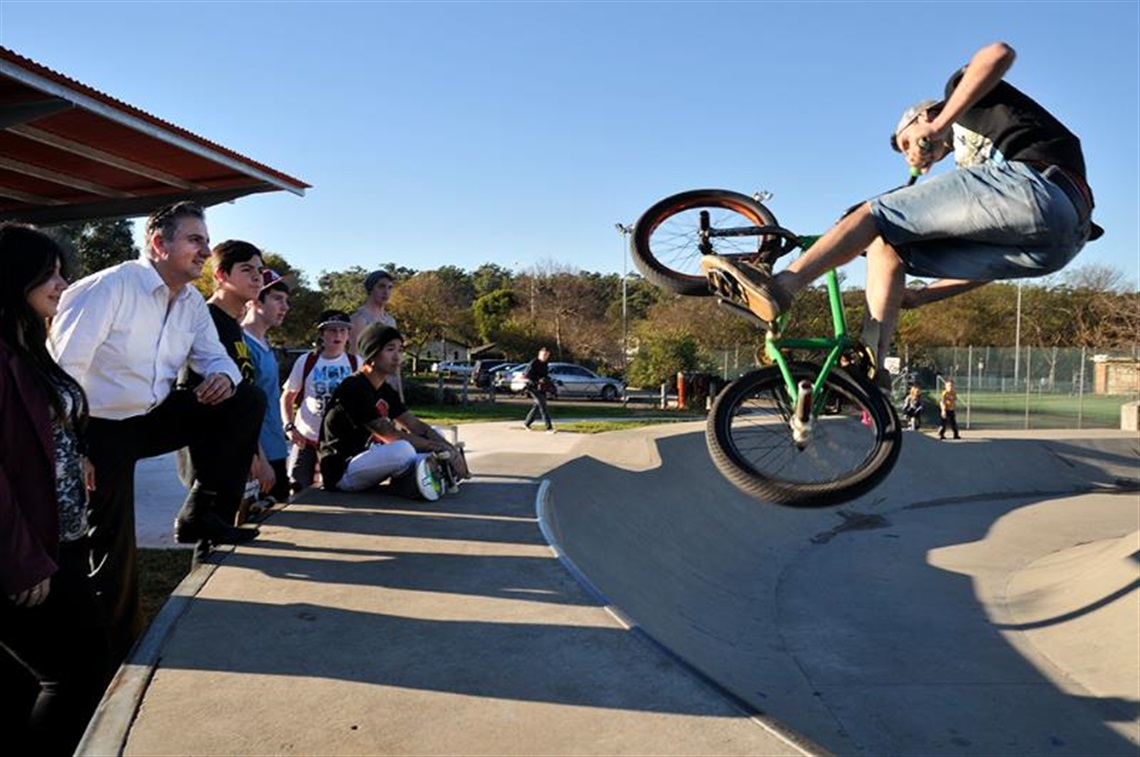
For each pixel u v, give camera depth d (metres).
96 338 3.46
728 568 11.11
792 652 8.07
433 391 27.56
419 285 56.19
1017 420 29.67
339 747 2.55
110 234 27.80
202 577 4.20
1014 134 3.03
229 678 3.04
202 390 3.83
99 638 3.00
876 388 3.46
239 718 2.73
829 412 3.66
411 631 3.59
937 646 8.27
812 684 7.18
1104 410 31.00
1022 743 6.06
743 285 3.20
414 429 6.76
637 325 49.06
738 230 3.50
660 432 14.65
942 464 18.56
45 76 5.65
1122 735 6.21
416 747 2.56
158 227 3.76
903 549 12.97
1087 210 3.03
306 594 4.03
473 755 2.52
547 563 4.68
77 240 26.62
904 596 10.21
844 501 3.45
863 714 6.53
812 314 29.28
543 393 17.39
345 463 6.29
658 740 2.64
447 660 3.28
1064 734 6.23
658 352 35.53
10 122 5.93
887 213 3.14
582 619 3.79
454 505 6.23
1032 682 7.25
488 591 4.18
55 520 2.78
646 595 8.14
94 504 3.66
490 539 5.19
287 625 3.61
